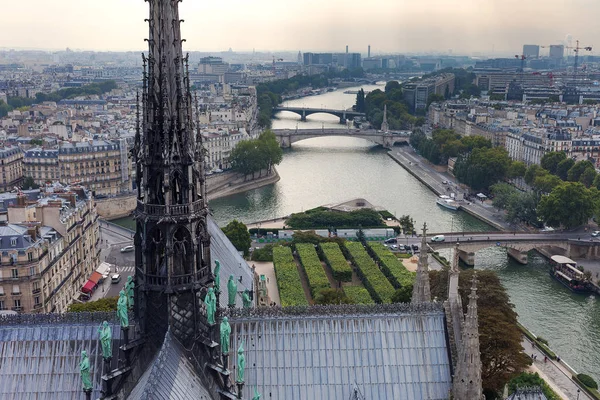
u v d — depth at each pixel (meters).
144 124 116.56
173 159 115.88
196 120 121.19
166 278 118.69
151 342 121.81
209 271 125.25
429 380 132.25
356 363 132.50
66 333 133.88
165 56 114.94
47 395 128.25
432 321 137.38
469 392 123.62
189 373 116.81
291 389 129.75
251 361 131.50
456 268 138.25
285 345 133.38
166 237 117.25
